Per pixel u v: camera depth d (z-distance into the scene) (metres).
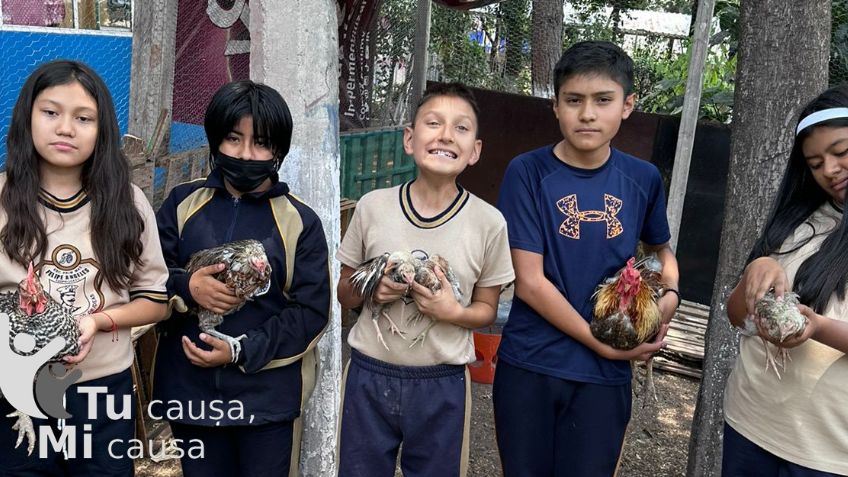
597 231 2.44
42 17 4.67
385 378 2.23
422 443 2.26
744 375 2.17
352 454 2.29
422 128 2.19
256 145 2.19
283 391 2.28
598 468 2.46
